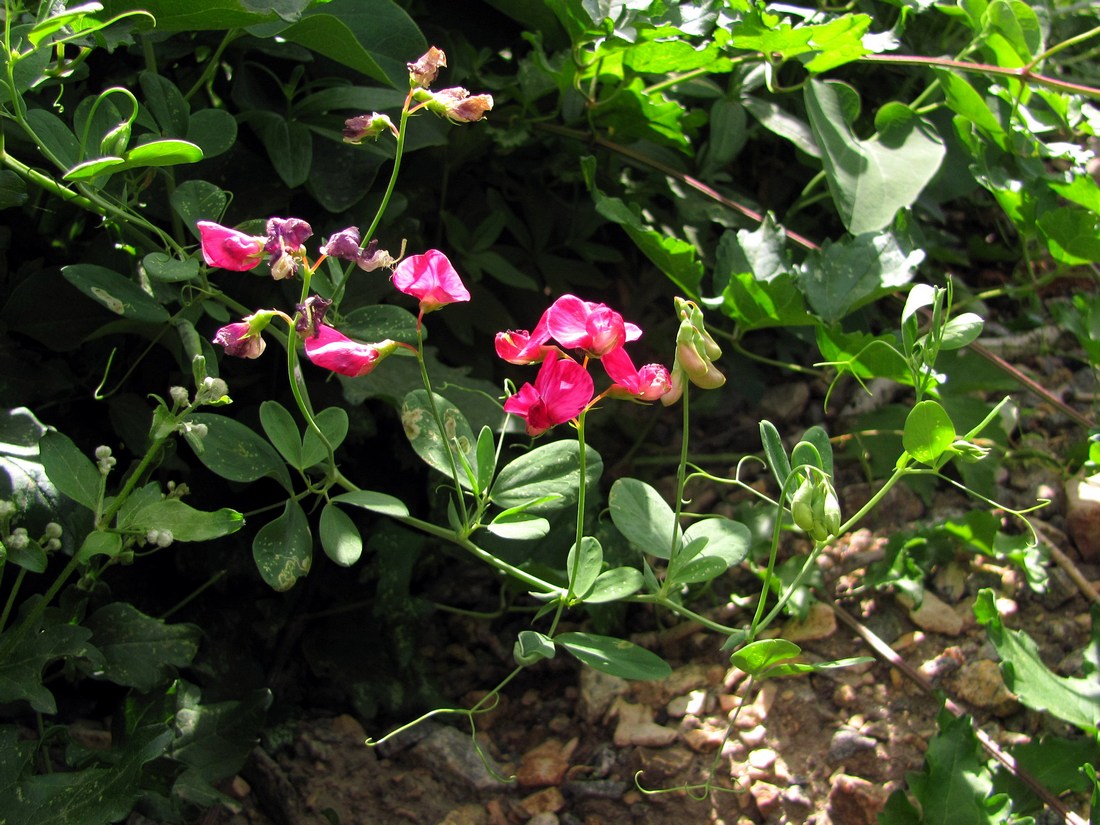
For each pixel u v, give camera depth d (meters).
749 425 0.47
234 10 0.31
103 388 0.37
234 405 0.39
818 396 0.48
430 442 0.30
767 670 0.30
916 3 0.40
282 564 0.29
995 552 0.39
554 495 0.29
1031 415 0.46
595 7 0.37
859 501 0.43
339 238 0.26
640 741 0.36
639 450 0.46
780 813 0.34
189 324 0.32
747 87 0.43
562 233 0.47
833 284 0.38
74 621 0.30
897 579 0.38
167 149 0.27
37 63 0.29
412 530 0.40
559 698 0.39
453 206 0.45
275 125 0.36
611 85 0.42
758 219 0.41
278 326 0.37
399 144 0.28
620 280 0.48
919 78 0.51
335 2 0.36
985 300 0.53
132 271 0.35
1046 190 0.43
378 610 0.39
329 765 0.36
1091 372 0.49
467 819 0.35
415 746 0.37
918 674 0.36
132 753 0.28
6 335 0.34
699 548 0.30
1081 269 0.47
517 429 0.37
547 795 0.35
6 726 0.28
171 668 0.32
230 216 0.38
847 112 0.41
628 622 0.41
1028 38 0.41
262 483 0.39
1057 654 0.38
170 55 0.36
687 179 0.42
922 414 0.29
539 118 0.42
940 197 0.48
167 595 0.38
